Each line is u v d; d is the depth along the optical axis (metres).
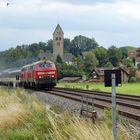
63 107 25.91
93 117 17.39
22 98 32.75
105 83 10.18
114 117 10.14
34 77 53.44
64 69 167.38
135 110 24.47
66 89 56.88
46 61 53.78
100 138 11.48
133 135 13.09
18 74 68.44
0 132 16.23
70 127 14.14
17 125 18.48
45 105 27.64
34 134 15.24
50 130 15.38
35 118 18.92
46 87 54.09
